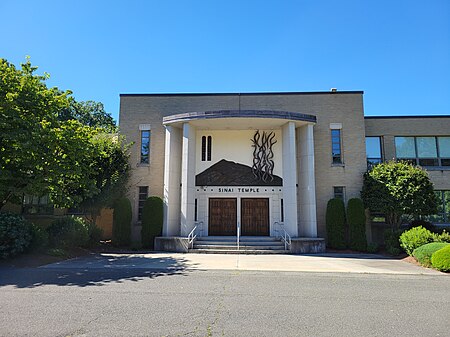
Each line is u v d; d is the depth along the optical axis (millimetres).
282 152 20172
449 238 14344
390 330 5547
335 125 21391
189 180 19156
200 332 5336
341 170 20938
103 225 21812
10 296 7621
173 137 20250
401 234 16266
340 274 11102
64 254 14500
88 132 16750
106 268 11867
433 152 23172
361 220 18812
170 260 14156
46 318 5961
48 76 15227
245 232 20219
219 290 8414
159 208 19266
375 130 23172
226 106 21766
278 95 21797
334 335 5297
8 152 13906
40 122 13828
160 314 6273
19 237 12766
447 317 6281
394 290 8656
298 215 20016
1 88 13312
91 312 6355
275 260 14469
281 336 5215
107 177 18984
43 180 14266
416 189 17562
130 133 21688
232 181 20688
